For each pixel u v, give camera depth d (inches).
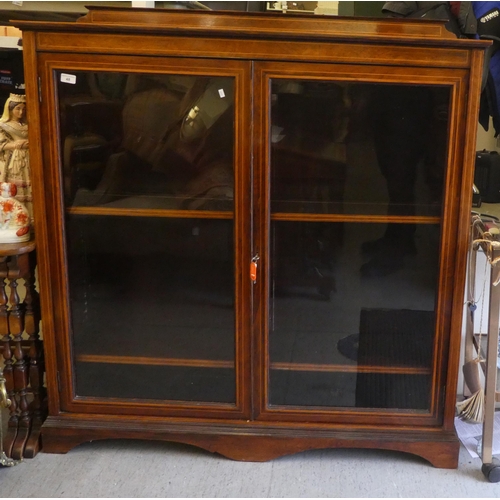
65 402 70.1
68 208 65.8
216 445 69.1
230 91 61.5
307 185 64.5
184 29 58.9
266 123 61.5
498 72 78.4
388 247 66.1
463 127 60.9
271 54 59.9
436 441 67.7
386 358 68.9
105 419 70.0
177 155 64.3
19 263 65.6
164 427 69.2
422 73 59.9
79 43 60.4
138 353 70.3
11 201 65.9
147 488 64.6
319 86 61.6
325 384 69.8
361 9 92.8
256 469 68.2
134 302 69.1
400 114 62.2
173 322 69.2
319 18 60.1
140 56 60.6
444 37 59.6
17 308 68.4
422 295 66.8
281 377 69.7
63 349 68.5
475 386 71.7
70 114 63.4
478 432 74.5
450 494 64.0
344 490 64.6
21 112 67.2
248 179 63.0
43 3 92.6
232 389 69.3
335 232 66.0
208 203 65.1
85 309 69.5
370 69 60.1
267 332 67.0
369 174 64.2
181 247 66.8
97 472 67.4
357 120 62.7
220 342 68.8
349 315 68.6
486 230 66.7
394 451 72.3
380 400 69.2
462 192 62.2
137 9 60.1
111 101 63.1
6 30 88.4
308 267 67.1
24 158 68.1
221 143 63.2
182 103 62.6
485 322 82.3
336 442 68.1
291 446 68.6
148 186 65.4
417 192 64.3
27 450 69.6
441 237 63.9
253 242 64.7
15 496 62.8
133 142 64.4
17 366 69.9
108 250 67.6
